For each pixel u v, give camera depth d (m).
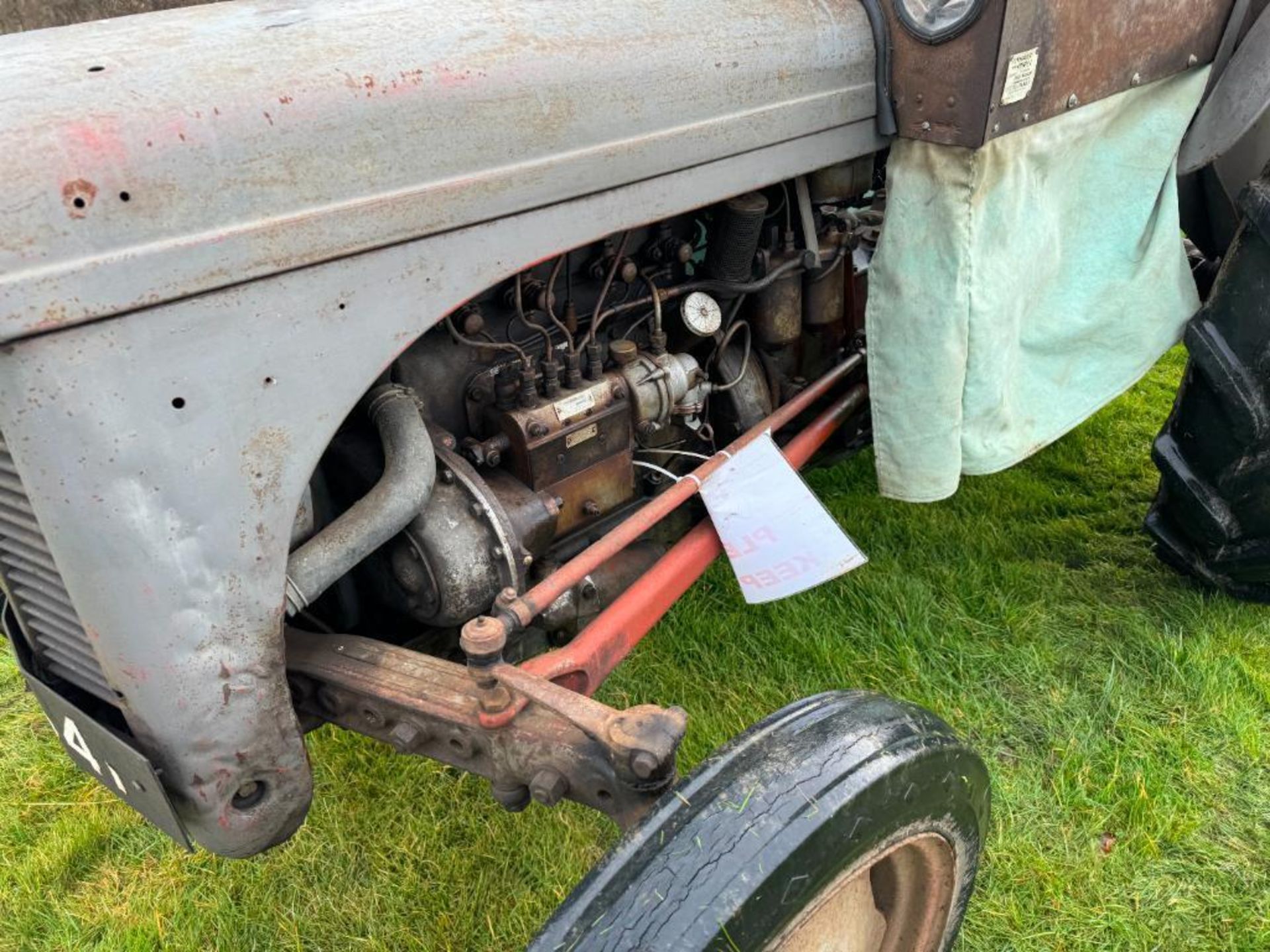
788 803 1.06
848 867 1.11
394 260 1.16
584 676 1.53
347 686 1.39
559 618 1.71
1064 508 2.88
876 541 2.71
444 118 1.15
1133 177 2.03
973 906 1.74
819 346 2.30
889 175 1.74
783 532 1.77
